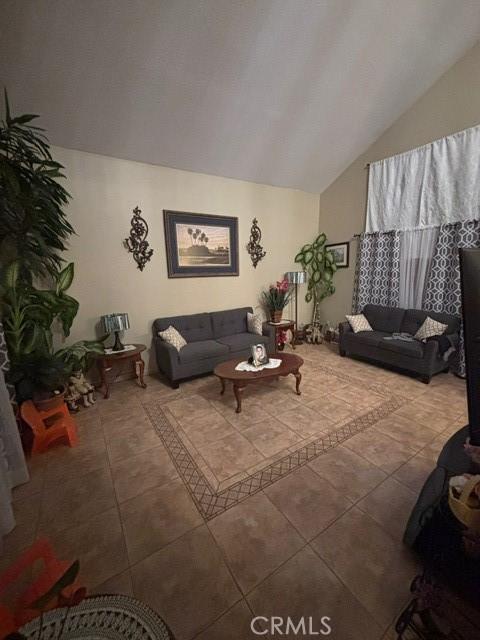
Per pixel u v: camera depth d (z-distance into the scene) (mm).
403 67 3082
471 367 854
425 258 3676
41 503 1654
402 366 3375
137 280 3572
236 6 2154
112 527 1483
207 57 2463
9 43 2047
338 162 4418
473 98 3115
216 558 1305
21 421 2205
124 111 2752
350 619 1062
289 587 1176
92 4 1952
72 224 3100
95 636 689
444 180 3375
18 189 2035
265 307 4844
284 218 4836
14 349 2270
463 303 840
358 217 4547
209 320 3982
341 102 3303
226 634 1033
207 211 4008
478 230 3158
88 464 1988
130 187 3387
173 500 1650
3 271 2303
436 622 986
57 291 2693
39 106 2518
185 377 3350
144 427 2453
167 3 2037
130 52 2291
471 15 2717
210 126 3164
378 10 2453
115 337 3320
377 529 1426
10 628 824
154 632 696
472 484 868
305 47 2594
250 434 2289
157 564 1282
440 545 1035
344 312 4961
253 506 1589
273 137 3570
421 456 1962
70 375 2562
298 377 2910
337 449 2061
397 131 3852
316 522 1476
